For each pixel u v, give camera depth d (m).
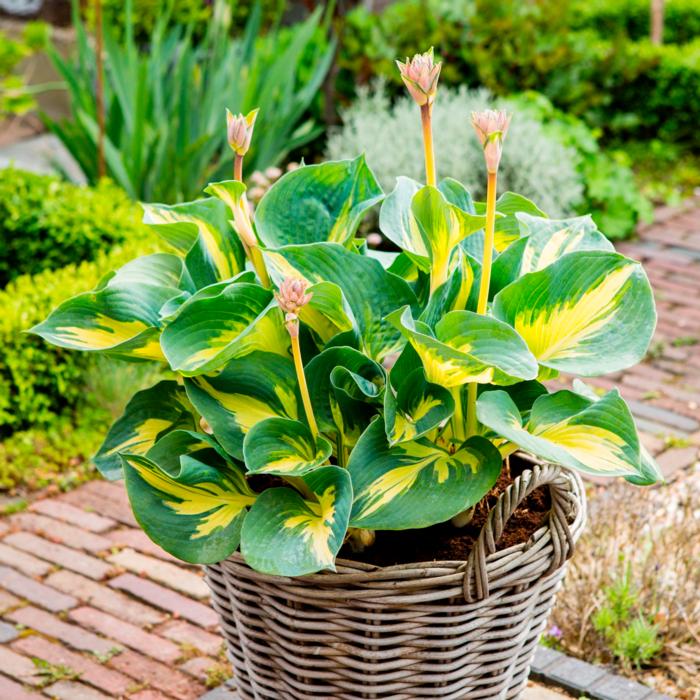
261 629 1.67
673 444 3.63
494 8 6.46
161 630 2.76
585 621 2.55
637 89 7.14
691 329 4.52
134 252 3.99
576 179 5.35
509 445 1.71
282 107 5.42
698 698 2.42
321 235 1.79
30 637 2.72
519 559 1.55
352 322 1.59
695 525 2.88
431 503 1.50
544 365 1.57
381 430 1.59
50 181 4.46
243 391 1.66
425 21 6.46
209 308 1.59
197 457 1.68
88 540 3.15
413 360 1.60
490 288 1.71
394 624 1.54
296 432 1.59
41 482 3.43
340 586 1.53
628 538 2.75
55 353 3.67
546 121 5.95
